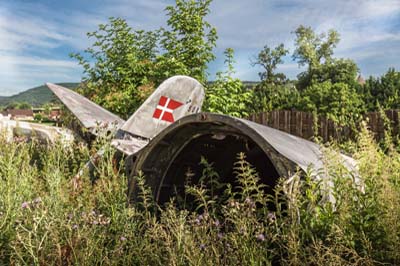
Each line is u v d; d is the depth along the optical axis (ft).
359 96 86.22
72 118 22.21
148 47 42.47
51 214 9.66
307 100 88.48
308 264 7.30
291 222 8.11
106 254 8.90
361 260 7.34
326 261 7.11
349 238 7.68
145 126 18.15
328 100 88.12
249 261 7.72
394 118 36.68
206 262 7.85
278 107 90.22
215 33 40.68
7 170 11.78
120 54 41.14
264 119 47.52
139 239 9.64
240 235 8.03
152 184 11.68
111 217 10.53
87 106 20.58
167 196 12.17
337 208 8.43
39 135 20.47
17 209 10.13
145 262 8.91
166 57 39.75
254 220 8.19
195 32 40.60
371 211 8.25
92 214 10.25
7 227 9.50
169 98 19.04
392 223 7.74
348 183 8.91
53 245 8.80
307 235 8.09
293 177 8.61
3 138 14.37
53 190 10.98
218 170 13.48
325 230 8.12
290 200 8.16
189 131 11.27
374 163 10.44
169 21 41.39
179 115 19.29
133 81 39.14
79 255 8.64
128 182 11.42
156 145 11.16
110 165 12.23
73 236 9.11
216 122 10.19
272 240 7.97
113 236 9.93
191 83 19.72
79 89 41.39
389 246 7.67
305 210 8.49
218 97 37.76
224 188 13.58
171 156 11.65
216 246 8.38
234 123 9.81
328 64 202.90
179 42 40.93
